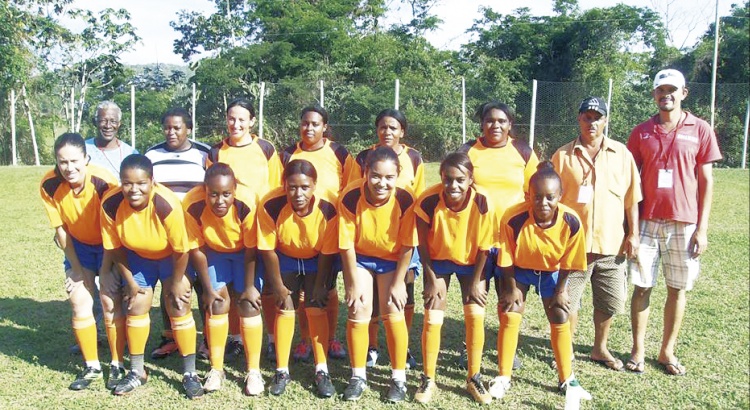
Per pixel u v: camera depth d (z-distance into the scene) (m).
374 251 4.21
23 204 12.90
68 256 4.44
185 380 4.35
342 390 4.42
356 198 4.11
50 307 6.18
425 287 4.27
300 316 4.96
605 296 4.75
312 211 4.11
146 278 4.34
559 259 4.19
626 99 20.97
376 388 4.46
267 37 27.77
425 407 4.16
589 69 26.52
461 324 5.84
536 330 5.66
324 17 28.39
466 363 4.89
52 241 9.19
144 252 4.23
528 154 4.75
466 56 30.14
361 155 5.00
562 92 19.92
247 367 4.56
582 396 4.17
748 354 5.01
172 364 4.89
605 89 20.39
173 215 4.07
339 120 20.52
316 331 4.37
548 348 5.23
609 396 4.30
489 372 4.76
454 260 4.19
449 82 23.20
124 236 4.12
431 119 20.11
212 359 4.42
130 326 4.33
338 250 4.20
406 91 21.03
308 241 4.16
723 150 20.53
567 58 27.62
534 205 4.01
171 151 4.94
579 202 4.62
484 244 4.12
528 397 4.31
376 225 4.09
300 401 4.23
